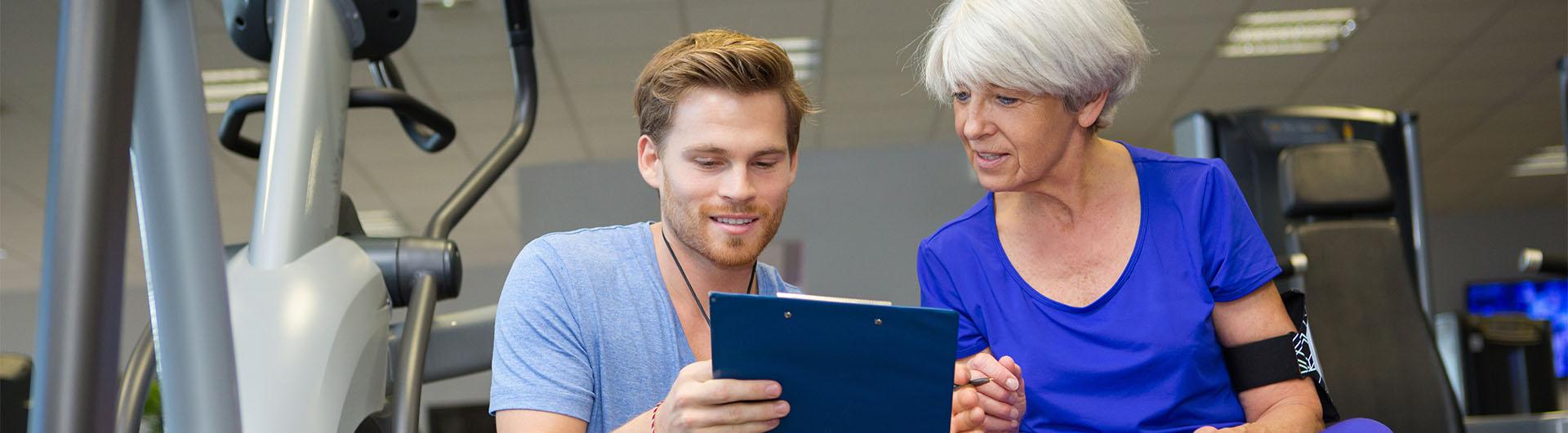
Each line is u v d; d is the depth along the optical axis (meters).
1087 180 1.33
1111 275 1.33
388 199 7.98
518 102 1.55
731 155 1.11
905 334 0.91
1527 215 10.88
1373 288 2.21
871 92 6.19
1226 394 1.35
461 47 5.09
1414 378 2.15
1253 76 6.10
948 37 1.23
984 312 1.39
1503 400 4.73
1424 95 6.59
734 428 0.94
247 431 0.95
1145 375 1.31
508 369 1.16
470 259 10.44
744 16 4.93
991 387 1.21
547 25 4.92
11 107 5.51
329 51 1.22
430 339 1.41
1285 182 2.28
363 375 1.05
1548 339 4.77
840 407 0.94
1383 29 5.44
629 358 1.21
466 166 7.21
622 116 6.46
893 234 7.25
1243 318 1.34
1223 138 2.93
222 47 4.84
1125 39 1.20
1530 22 5.39
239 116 1.35
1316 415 1.29
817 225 7.27
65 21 0.39
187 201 0.49
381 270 1.17
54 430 0.37
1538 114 7.11
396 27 1.33
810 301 0.89
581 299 1.20
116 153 0.39
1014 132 1.21
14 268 9.70
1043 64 1.16
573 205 7.41
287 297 1.03
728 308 0.89
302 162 1.13
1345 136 2.94
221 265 0.50
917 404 0.94
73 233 0.38
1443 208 10.68
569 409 1.13
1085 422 1.32
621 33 5.07
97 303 0.38
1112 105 1.26
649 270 1.25
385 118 6.07
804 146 7.34
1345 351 2.16
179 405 0.50
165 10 0.49
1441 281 10.90
